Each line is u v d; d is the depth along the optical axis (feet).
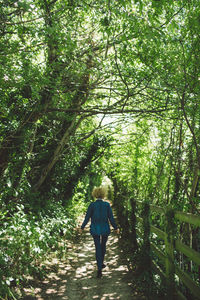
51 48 17.16
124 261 19.40
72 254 22.03
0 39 15.03
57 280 15.65
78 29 20.61
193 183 15.72
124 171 31.24
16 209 18.95
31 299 12.67
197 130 16.24
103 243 17.63
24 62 14.52
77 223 35.76
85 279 15.94
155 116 19.76
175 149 17.61
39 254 15.47
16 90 18.45
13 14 16.39
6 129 18.67
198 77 15.23
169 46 15.72
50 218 21.80
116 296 13.32
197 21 13.60
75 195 36.63
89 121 32.53
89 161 33.78
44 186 26.12
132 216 21.79
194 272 15.47
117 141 31.83
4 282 11.28
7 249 12.46
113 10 13.28
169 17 13.70
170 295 11.61
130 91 18.93
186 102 16.01
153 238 17.76
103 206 17.81
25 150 20.22
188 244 15.30
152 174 24.39
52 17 14.85
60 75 18.21
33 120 19.57
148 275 14.65
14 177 19.40
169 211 12.17
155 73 16.42
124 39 14.14
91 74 19.77
